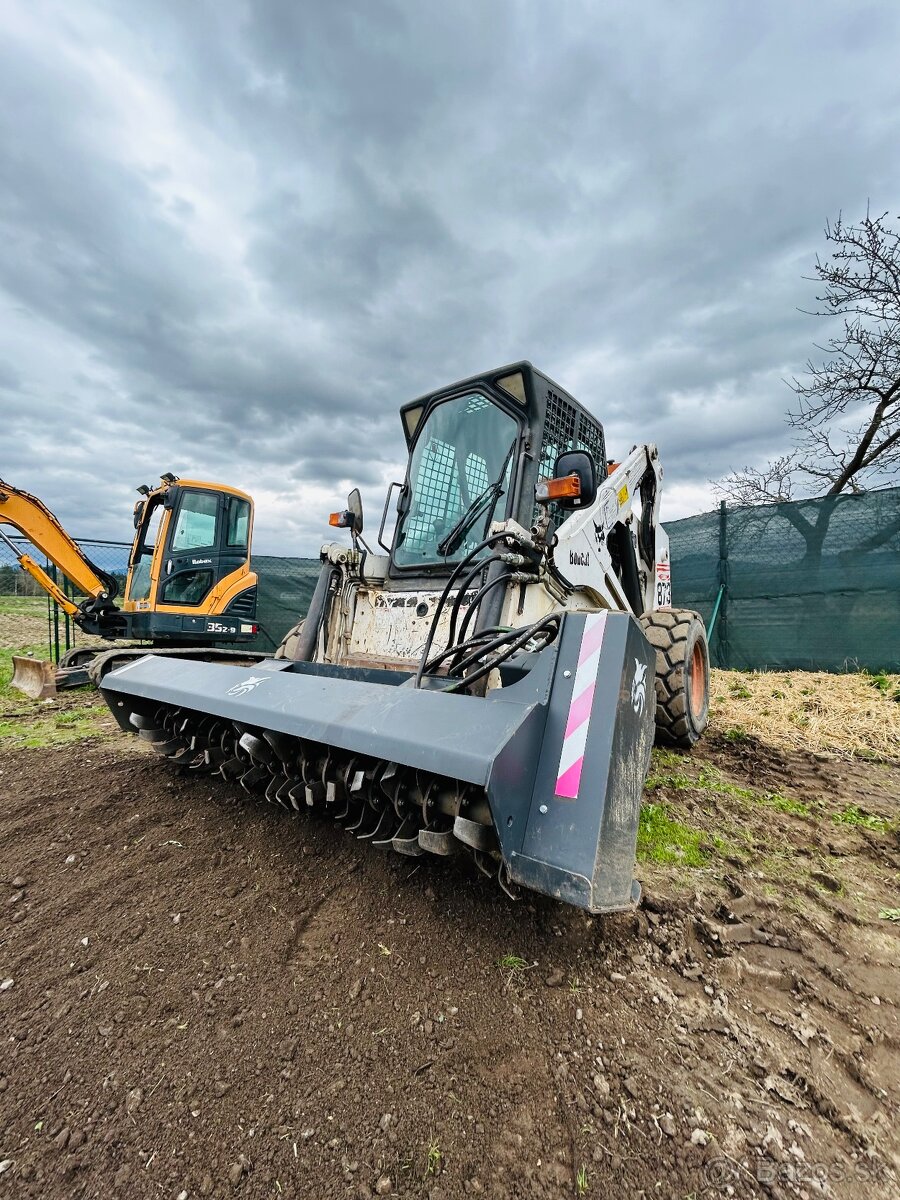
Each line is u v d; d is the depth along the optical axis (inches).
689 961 72.1
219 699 86.7
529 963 68.8
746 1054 58.4
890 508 287.7
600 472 145.6
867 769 159.6
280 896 81.7
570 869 57.3
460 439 130.2
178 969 68.2
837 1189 45.4
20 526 295.3
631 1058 56.7
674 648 162.7
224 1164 46.5
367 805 80.9
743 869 99.2
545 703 66.1
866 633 292.8
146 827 103.3
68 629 352.5
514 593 103.5
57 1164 46.7
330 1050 56.9
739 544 327.9
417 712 67.2
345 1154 47.3
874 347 360.8
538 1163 46.6
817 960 75.0
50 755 155.0
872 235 345.1
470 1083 53.5
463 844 68.7
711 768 155.1
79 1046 57.7
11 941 73.9
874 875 100.0
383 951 70.5
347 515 140.9
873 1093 54.6
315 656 124.9
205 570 317.1
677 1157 47.3
